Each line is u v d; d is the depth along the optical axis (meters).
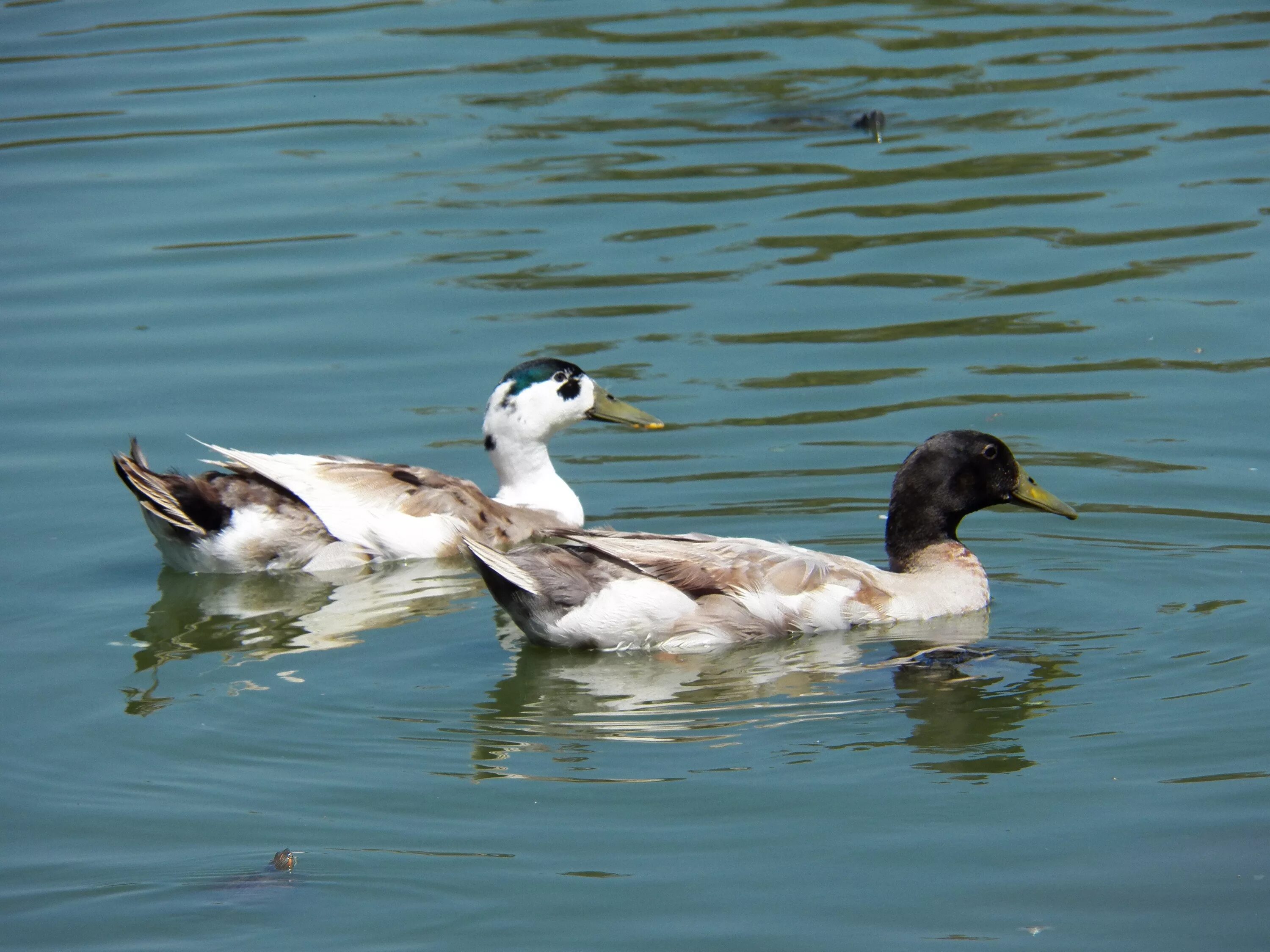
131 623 13.02
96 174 24.23
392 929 8.27
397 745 10.51
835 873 8.71
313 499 14.68
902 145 24.59
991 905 8.37
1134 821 9.18
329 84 27.75
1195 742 10.16
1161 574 13.38
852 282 20.27
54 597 13.59
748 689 11.34
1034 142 24.31
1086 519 14.61
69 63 28.98
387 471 15.24
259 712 11.08
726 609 12.18
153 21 31.52
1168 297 19.33
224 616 13.31
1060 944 7.99
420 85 27.67
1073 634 12.26
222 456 16.47
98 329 19.64
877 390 17.53
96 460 16.47
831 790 9.66
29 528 15.06
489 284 20.59
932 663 11.75
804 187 23.22
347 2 32.59
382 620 13.17
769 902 8.44
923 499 13.34
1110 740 10.27
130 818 9.55
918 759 10.07
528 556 12.21
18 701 11.36
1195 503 14.77
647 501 15.38
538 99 26.95
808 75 27.75
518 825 9.32
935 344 18.58
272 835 9.28
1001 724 10.58
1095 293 19.56
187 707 11.20
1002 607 12.98
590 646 12.18
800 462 15.99
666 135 25.48
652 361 18.44
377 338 19.33
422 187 23.66
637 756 10.23
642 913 8.37
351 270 21.14
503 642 12.51
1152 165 23.14
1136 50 28.16
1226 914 8.20
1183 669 11.41
